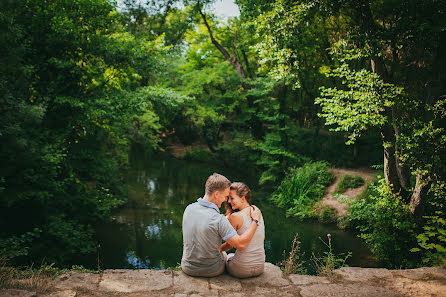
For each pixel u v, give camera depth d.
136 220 11.64
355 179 13.02
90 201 11.03
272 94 16.81
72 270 3.22
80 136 11.36
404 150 6.98
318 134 17.45
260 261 3.04
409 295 2.82
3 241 6.49
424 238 4.75
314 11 7.98
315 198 12.85
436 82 7.16
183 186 16.91
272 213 12.65
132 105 10.66
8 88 7.15
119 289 2.79
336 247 8.99
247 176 18.91
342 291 2.88
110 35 10.74
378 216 7.54
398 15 7.15
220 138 24.00
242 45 18.45
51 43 9.46
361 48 7.17
